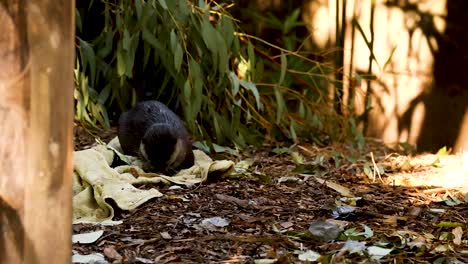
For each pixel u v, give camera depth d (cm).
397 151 1309
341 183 1041
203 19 1162
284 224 823
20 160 476
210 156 1184
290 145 1280
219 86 1216
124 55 1164
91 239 750
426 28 1358
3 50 467
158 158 1056
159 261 695
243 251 731
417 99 1370
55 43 480
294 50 1411
